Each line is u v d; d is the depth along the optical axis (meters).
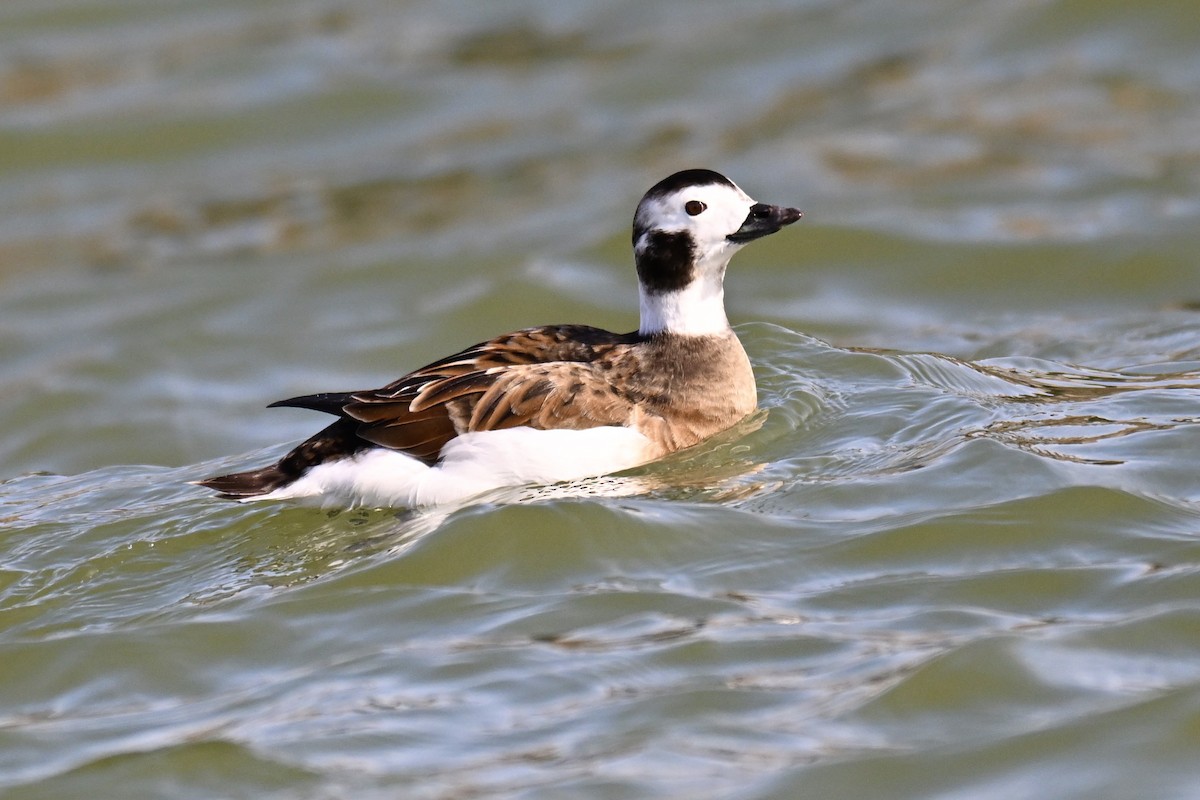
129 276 21.92
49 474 15.23
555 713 9.49
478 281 20.73
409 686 9.91
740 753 9.01
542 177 23.69
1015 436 12.92
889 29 26.88
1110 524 11.32
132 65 26.81
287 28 28.16
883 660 9.80
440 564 11.38
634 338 13.25
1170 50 24.98
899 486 12.11
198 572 11.84
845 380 14.62
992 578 10.73
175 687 10.34
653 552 11.33
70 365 19.59
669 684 9.73
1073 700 9.38
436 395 12.35
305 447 12.61
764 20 27.88
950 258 20.12
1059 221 20.69
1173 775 8.76
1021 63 25.34
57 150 24.70
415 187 23.58
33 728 9.98
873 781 8.80
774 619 10.41
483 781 8.88
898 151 23.22
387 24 28.30
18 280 21.94
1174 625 10.00
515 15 28.53
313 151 24.59
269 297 21.06
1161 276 19.23
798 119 24.59
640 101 25.58
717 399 12.99
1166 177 21.48
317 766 9.15
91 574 11.92
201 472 14.50
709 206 12.90
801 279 20.20
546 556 11.33
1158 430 12.92
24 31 28.05
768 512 11.84
